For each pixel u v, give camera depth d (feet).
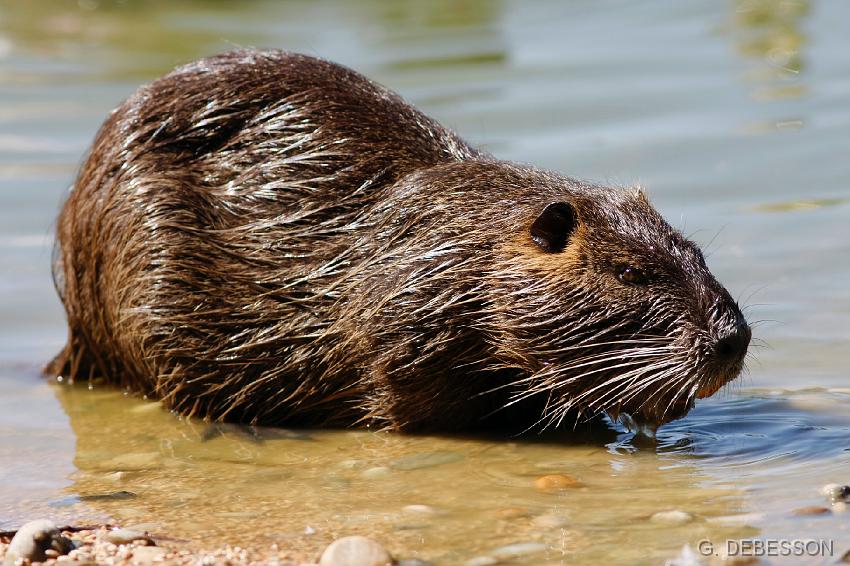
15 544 31.50
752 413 42.57
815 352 47.60
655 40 100.01
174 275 43.78
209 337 43.78
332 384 43.29
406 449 41.34
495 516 33.68
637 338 39.83
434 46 103.91
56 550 31.55
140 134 45.34
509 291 40.91
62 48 105.81
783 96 81.05
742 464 37.68
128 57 101.81
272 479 38.06
